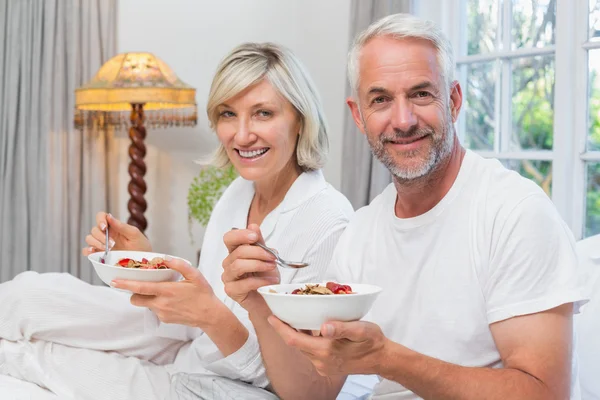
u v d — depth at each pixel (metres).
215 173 3.77
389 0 3.20
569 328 1.25
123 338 1.92
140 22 4.11
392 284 1.44
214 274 1.97
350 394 1.81
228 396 1.65
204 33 4.16
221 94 1.83
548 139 2.89
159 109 3.81
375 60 1.33
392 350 1.15
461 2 3.24
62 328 1.85
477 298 1.32
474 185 1.37
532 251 1.25
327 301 1.06
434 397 1.19
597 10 2.70
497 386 1.17
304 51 4.09
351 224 1.58
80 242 4.03
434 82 1.32
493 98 3.12
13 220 4.01
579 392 1.35
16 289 1.86
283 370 1.55
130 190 3.75
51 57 3.92
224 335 1.62
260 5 4.17
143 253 1.65
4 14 3.95
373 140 1.37
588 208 2.76
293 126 1.88
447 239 1.36
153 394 1.78
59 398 1.72
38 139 3.96
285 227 1.87
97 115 3.88
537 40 2.92
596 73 2.71
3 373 1.81
